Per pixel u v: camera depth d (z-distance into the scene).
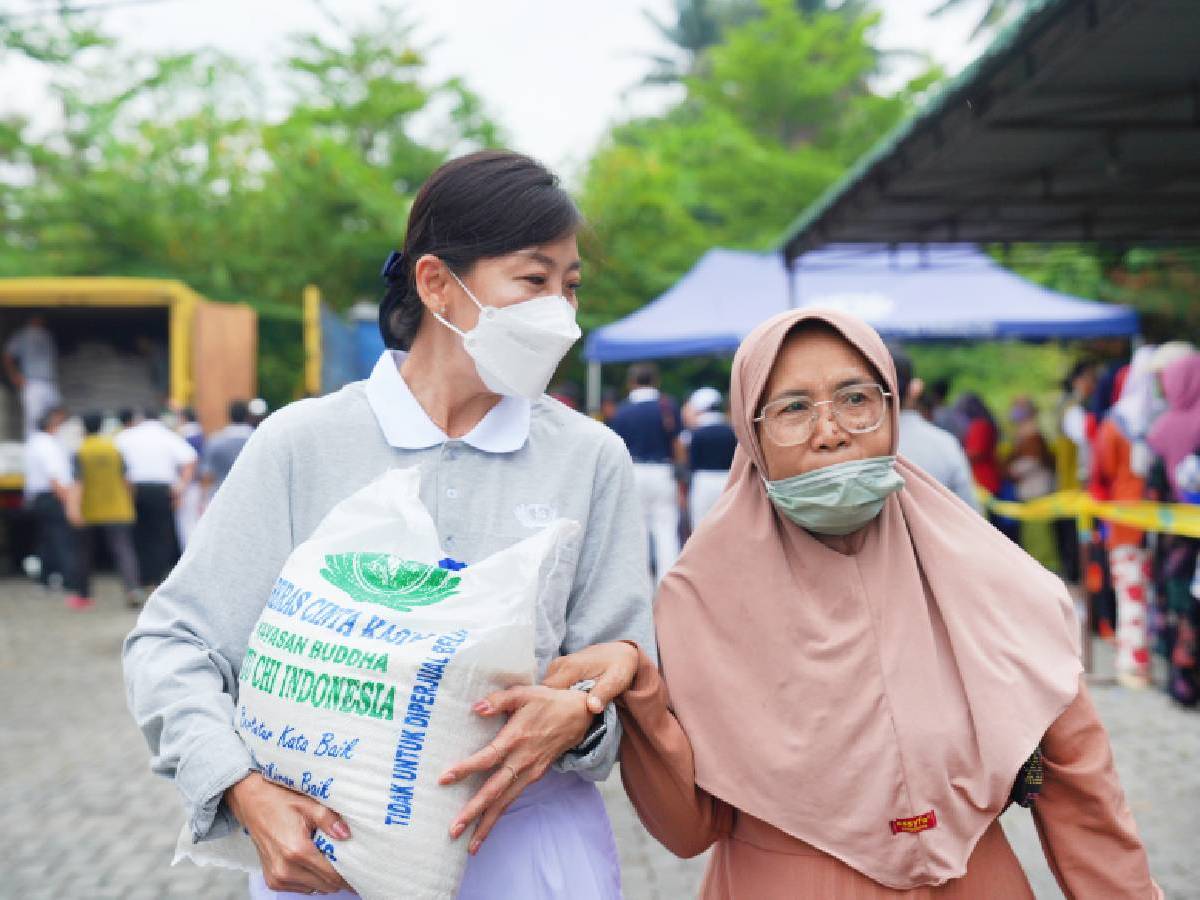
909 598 1.93
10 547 13.99
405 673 1.56
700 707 1.96
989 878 1.91
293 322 19.22
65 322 14.79
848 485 1.86
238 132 20.11
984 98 6.62
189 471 11.35
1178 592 6.02
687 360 21.38
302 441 1.80
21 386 14.27
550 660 1.78
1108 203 9.55
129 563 10.97
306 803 1.57
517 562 1.64
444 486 1.81
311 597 1.63
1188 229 10.77
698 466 8.57
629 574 1.89
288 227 19.45
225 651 1.72
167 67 19.95
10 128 18.75
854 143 24.53
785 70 26.59
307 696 1.57
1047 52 5.85
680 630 2.00
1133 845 1.90
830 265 12.00
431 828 1.56
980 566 1.94
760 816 1.90
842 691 1.89
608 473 1.90
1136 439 6.57
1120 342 13.08
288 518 1.79
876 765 1.86
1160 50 6.00
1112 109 7.06
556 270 1.82
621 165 21.20
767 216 22.84
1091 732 1.91
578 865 1.81
